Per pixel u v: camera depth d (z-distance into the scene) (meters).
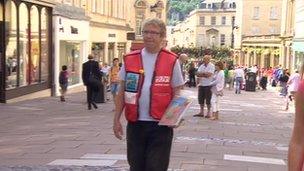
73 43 32.34
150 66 4.75
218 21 132.75
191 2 195.00
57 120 14.99
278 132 14.32
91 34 38.81
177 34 163.38
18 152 9.47
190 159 9.05
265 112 21.91
